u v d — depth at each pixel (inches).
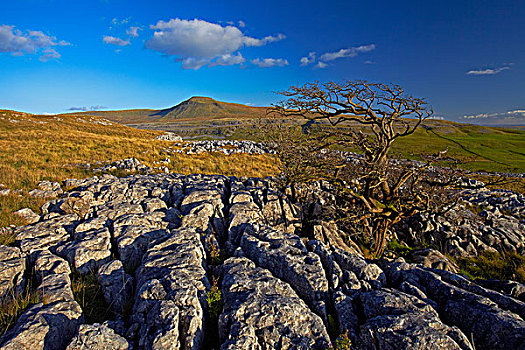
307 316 310.3
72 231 518.0
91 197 671.8
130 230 493.7
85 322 332.2
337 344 293.7
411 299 354.9
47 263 401.4
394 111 717.9
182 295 319.6
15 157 1032.8
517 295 445.4
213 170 1326.3
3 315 303.7
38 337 265.3
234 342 266.1
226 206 714.8
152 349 264.1
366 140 764.6
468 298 371.2
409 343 273.1
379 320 306.0
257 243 482.3
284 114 834.8
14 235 494.0
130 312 349.1
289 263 416.2
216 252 493.0
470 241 836.6
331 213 814.5
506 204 1080.2
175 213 619.2
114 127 3181.6
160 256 417.4
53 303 320.5
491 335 316.2
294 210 828.0
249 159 1614.2
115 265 405.1
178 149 1675.7
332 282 410.3
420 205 746.8
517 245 836.6
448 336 279.1
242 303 313.3
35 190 709.9
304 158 797.2
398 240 886.4
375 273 440.1
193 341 281.6
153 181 823.1
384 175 709.3
